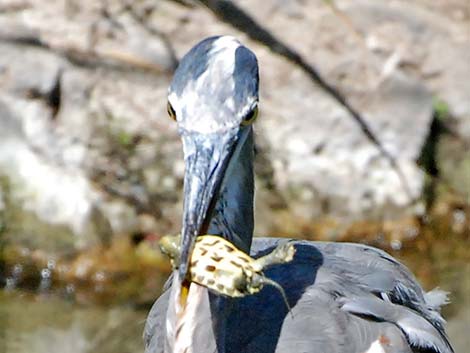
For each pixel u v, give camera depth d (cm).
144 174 1323
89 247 1288
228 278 622
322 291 730
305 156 1359
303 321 712
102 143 1329
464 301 1205
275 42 1420
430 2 1473
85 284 1266
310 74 1401
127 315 1198
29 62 1355
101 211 1299
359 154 1368
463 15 1480
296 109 1380
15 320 1181
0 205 1294
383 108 1393
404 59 1423
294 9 1439
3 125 1324
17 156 1312
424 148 1401
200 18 1423
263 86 1391
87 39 1377
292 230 1338
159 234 1308
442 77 1430
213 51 647
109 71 1367
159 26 1403
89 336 1148
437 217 1375
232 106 636
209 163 628
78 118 1338
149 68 1374
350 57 1412
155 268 1285
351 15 1441
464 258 1322
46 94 1345
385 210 1359
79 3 1400
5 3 1389
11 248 1291
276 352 702
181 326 674
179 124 636
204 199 626
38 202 1295
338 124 1377
